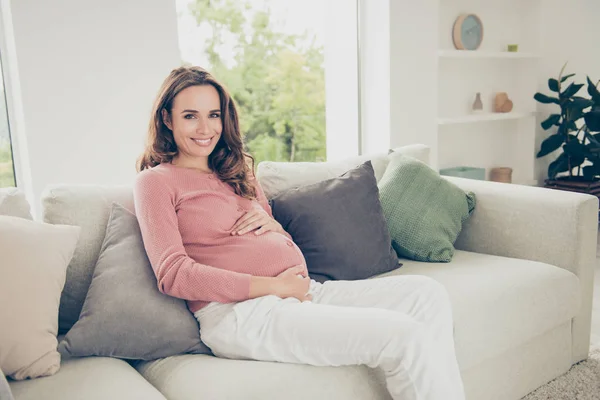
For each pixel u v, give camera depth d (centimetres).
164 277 142
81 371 129
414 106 363
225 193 169
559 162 431
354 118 371
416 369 130
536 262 205
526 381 192
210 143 168
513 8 437
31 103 224
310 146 381
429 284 157
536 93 425
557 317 195
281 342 137
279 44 354
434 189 221
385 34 345
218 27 325
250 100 347
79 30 232
